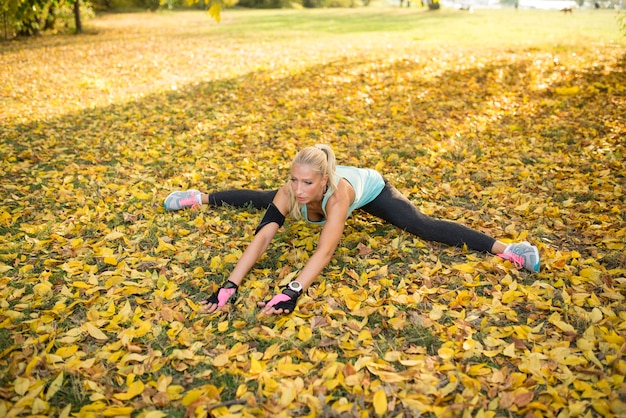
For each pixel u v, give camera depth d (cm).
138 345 281
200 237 397
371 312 303
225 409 235
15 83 998
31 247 379
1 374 254
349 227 409
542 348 274
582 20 1989
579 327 291
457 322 294
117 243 390
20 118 736
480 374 255
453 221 394
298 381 250
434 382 250
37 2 1170
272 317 305
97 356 270
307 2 3866
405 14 2652
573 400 240
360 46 1448
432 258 364
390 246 377
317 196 330
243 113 739
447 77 930
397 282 342
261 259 366
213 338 286
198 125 683
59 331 291
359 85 892
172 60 1286
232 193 441
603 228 397
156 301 314
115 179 506
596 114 684
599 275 334
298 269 354
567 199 454
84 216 429
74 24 2255
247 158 565
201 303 313
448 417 231
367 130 657
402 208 379
